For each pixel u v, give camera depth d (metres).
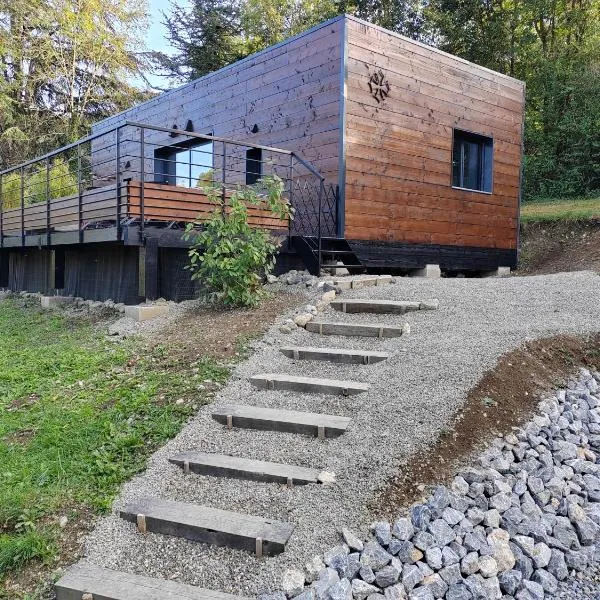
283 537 2.65
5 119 17.77
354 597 2.39
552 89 15.56
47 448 3.64
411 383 3.86
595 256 10.32
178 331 5.63
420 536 2.62
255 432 3.65
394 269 8.95
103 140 13.27
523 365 4.11
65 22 18.14
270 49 8.63
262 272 7.03
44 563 2.69
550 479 3.15
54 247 8.17
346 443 3.33
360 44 7.70
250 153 9.10
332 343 4.95
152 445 3.59
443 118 8.98
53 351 5.72
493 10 18.09
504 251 10.39
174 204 6.66
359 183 7.81
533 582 2.60
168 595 2.44
